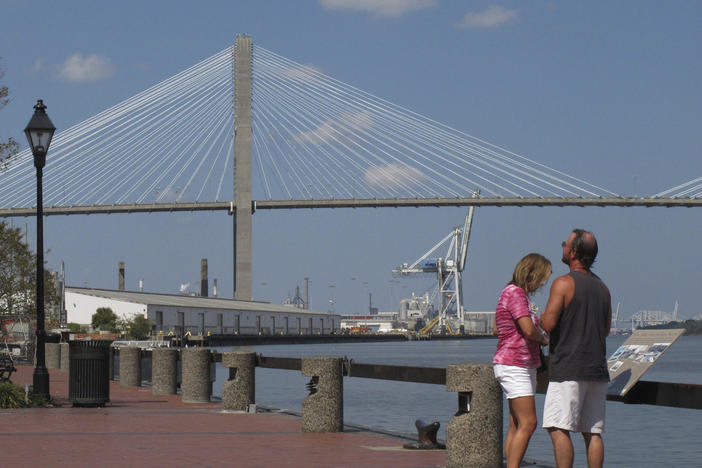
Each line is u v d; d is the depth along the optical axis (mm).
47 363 59438
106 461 15891
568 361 11516
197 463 15695
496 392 15312
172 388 34562
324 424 20859
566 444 11547
